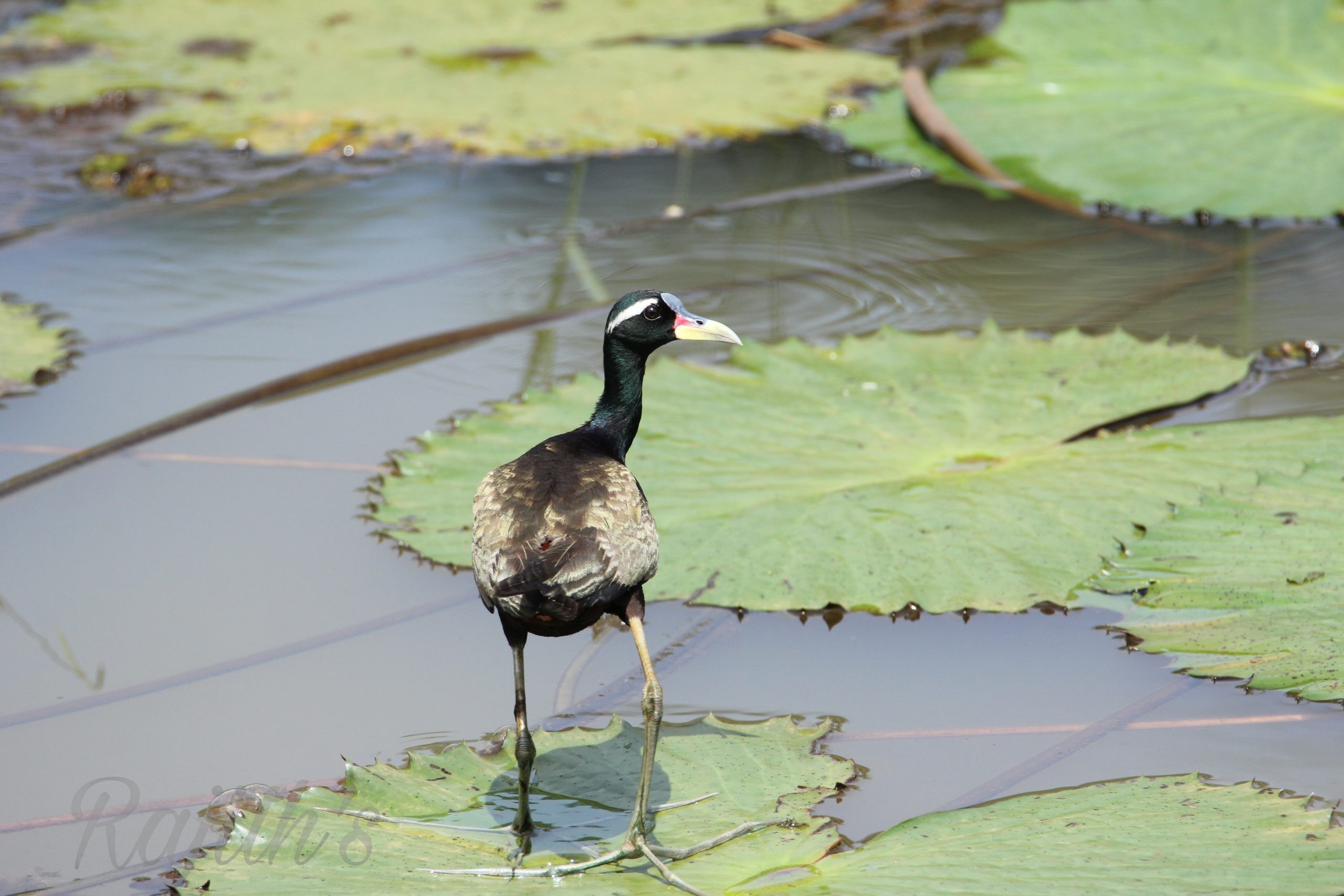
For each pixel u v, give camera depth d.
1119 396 10.75
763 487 9.73
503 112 17.16
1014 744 7.32
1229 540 8.73
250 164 17.33
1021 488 9.50
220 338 12.94
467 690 8.10
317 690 8.07
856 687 8.00
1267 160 14.88
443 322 13.28
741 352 11.88
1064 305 13.07
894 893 5.84
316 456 10.83
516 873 6.25
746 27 20.19
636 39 20.12
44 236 15.24
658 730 7.45
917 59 19.23
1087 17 18.75
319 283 14.23
